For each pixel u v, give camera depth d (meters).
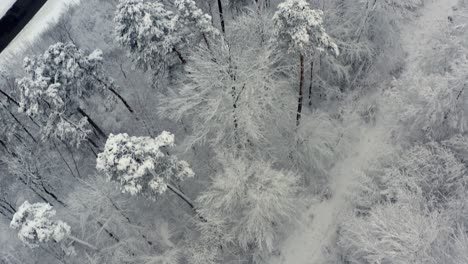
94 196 19.61
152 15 18.61
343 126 24.05
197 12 18.23
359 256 19.50
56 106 18.52
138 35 18.56
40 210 16.50
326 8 23.81
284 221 21.89
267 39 21.75
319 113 22.84
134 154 14.71
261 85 19.19
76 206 20.19
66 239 18.81
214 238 19.94
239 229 20.41
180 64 20.86
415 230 17.12
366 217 19.94
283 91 20.70
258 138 19.16
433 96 19.95
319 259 20.83
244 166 19.28
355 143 23.67
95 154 23.94
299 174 21.47
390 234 17.59
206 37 19.36
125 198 20.88
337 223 21.48
